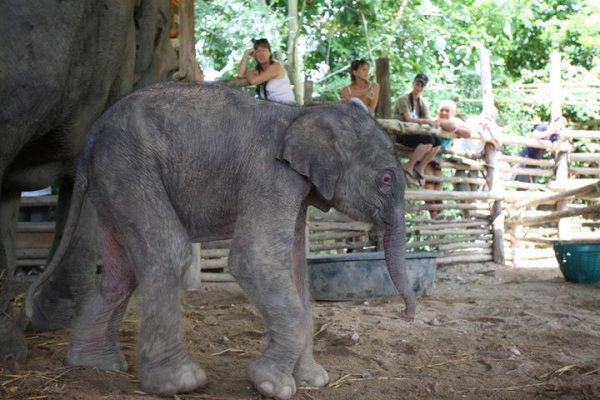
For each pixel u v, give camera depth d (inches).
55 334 236.8
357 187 176.2
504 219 564.1
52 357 201.2
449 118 467.5
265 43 380.5
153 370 170.4
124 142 175.2
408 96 467.8
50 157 225.3
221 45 716.0
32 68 184.4
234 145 175.6
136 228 172.2
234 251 171.0
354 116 178.5
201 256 402.3
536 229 587.5
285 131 174.6
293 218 172.7
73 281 246.4
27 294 182.4
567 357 224.2
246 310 300.7
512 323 279.4
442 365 212.8
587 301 343.6
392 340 242.2
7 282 192.5
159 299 170.2
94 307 190.7
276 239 169.8
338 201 177.9
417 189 489.4
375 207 177.5
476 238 528.1
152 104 177.9
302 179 174.6
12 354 188.2
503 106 733.3
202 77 368.8
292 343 168.2
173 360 170.6
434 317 291.6
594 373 202.2
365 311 301.0
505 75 811.4
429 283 349.1
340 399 173.9
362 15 765.9
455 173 530.0
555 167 605.3
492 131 528.4
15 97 184.4
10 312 194.4
